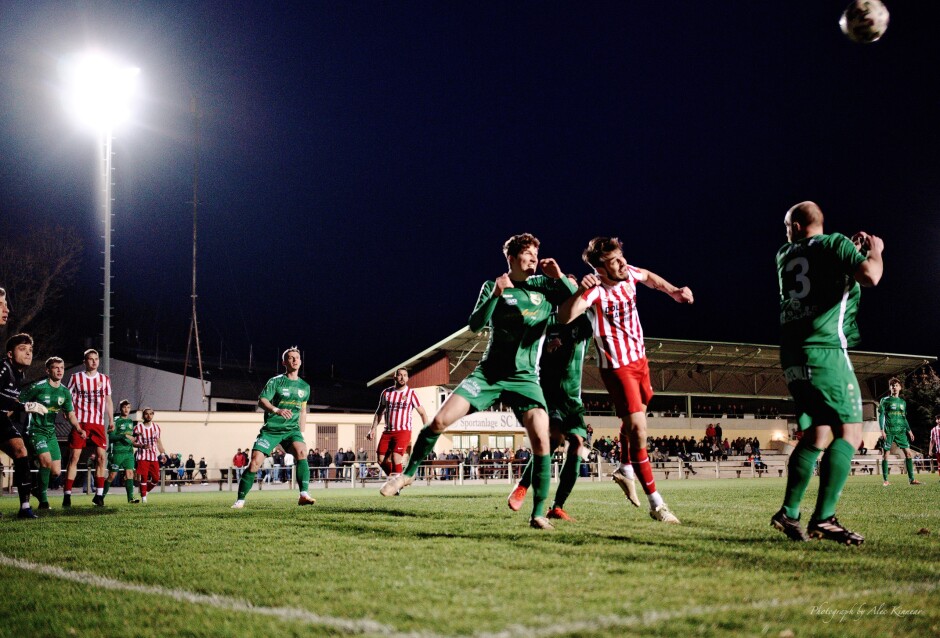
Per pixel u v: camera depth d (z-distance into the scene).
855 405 5.42
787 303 5.68
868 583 3.80
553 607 3.32
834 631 2.89
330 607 3.41
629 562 4.48
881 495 12.49
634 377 6.79
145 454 15.98
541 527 6.38
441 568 4.36
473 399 6.47
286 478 28.36
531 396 6.47
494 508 9.29
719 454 41.12
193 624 3.19
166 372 44.41
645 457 6.96
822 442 5.45
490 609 3.30
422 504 10.36
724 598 3.46
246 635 2.99
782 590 3.64
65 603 3.65
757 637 2.82
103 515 8.97
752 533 5.96
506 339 6.49
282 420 10.73
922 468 35.84
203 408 43.72
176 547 5.52
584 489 16.25
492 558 4.70
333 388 53.81
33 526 7.45
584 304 6.18
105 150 21.09
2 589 4.04
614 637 2.82
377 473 29.50
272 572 4.34
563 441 7.45
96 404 13.15
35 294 38.38
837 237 5.49
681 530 6.20
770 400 54.56
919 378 49.00
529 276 6.65
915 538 5.64
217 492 21.80
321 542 5.65
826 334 5.48
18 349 8.79
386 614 3.25
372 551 5.10
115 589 3.98
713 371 49.59
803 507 9.12
